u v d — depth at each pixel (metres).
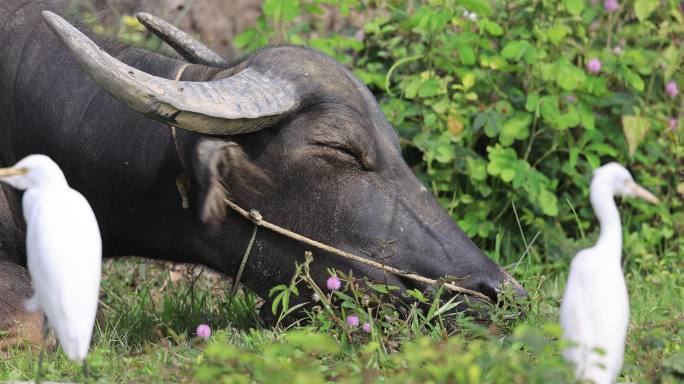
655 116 16.23
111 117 10.78
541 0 16.03
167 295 12.61
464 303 9.98
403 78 15.68
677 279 14.14
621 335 7.03
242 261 10.47
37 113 10.94
